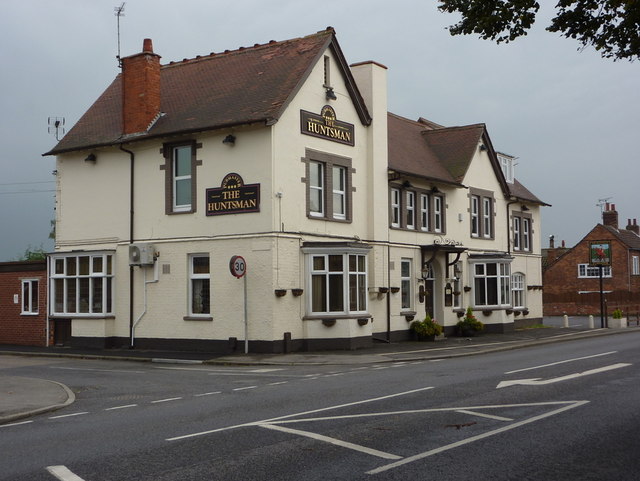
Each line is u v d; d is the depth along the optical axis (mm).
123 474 7887
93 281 26875
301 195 24344
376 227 27516
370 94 27781
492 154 36188
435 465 7984
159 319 25391
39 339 27984
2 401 13992
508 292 34719
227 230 24000
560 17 9312
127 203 26375
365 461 8203
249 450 8836
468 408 11484
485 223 36000
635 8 8820
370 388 14320
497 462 8094
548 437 9289
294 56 25828
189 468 8031
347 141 26625
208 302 24625
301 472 7766
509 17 9312
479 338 30500
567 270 58125
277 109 23188
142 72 26234
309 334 24156
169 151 25375
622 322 38031
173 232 25188
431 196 31656
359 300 25281
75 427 11164
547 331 35031
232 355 22922
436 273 32125
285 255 23531
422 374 16750
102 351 25188
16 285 28781
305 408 11945
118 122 27734
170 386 16250
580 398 12242
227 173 24078
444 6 9594
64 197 28078
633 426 9906
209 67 28094
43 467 8383
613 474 7602
